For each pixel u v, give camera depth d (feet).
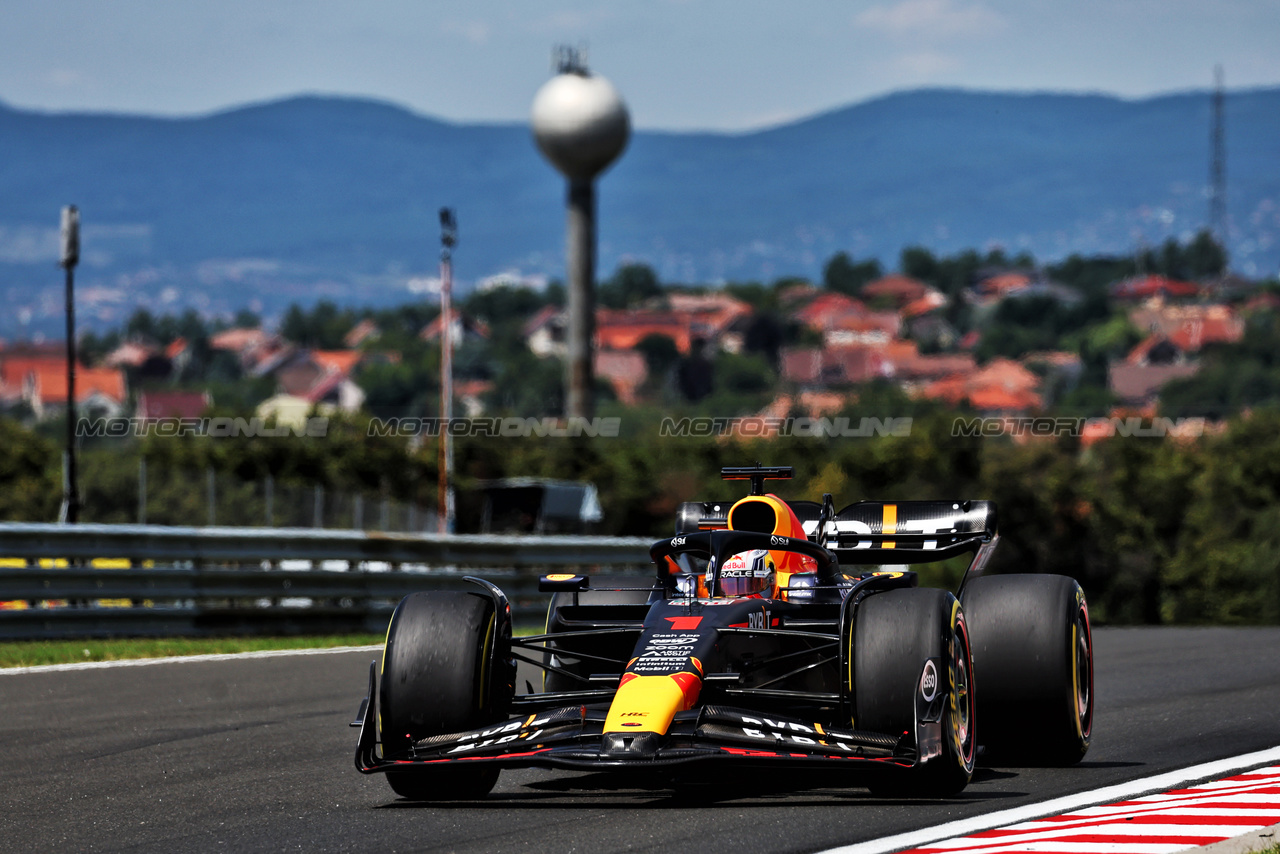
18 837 66.59
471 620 70.85
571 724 68.13
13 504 370.32
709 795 71.87
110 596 162.61
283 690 120.78
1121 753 84.89
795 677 80.89
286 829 66.54
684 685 66.64
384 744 69.82
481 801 72.28
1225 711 101.14
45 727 101.60
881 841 60.08
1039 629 78.89
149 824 68.74
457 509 579.07
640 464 621.31
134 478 321.73
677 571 86.94
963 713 71.36
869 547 93.04
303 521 305.94
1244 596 506.89
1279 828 61.41
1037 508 517.55
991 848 58.23
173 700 115.03
